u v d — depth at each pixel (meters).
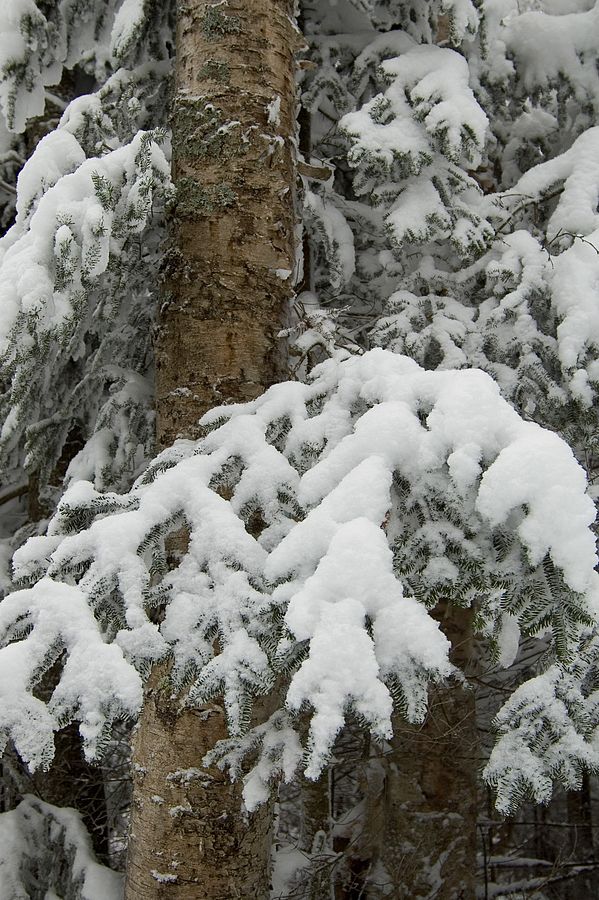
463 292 3.61
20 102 3.42
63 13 3.45
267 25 2.59
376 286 4.20
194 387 2.36
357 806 5.03
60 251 1.99
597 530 2.71
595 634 1.74
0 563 3.64
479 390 1.62
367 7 3.96
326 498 1.57
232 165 2.47
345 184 4.71
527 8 4.75
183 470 1.86
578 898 6.80
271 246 2.48
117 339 3.01
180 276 2.44
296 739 2.02
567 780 1.79
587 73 4.13
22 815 3.43
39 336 2.05
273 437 2.00
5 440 2.54
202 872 2.09
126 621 1.57
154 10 3.01
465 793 4.10
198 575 1.69
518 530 1.40
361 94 4.06
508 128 4.47
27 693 1.42
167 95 3.17
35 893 3.22
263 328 2.42
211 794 2.11
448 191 3.26
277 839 4.92
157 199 2.50
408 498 1.66
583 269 3.10
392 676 1.38
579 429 3.07
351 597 1.37
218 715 2.12
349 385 1.96
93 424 3.46
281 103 2.57
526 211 3.71
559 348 2.94
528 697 1.88
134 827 2.20
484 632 1.68
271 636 1.55
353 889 4.57
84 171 2.13
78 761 4.29
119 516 1.72
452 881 3.93
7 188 3.92
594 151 3.51
